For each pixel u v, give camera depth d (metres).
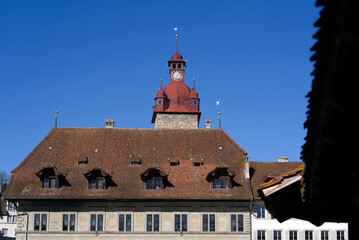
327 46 7.73
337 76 7.85
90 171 67.69
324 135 10.27
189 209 67.25
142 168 70.38
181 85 94.62
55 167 68.25
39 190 67.31
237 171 70.12
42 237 66.25
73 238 66.31
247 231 66.69
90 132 74.94
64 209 67.00
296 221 67.50
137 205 67.25
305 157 13.47
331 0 6.89
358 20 6.62
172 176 69.25
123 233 66.50
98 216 67.06
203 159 71.50
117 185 68.12
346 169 12.57
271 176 69.50
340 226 67.44
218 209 67.25
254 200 67.38
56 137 73.88
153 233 66.50
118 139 74.19
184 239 66.56
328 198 16.89
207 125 77.75
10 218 112.19
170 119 91.69
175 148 73.06
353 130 9.91
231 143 74.06
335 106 8.65
